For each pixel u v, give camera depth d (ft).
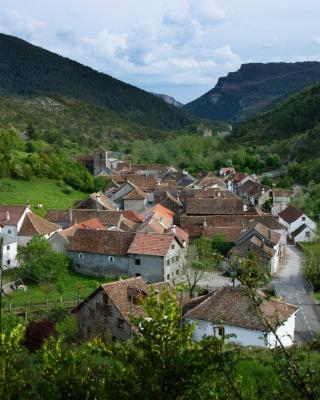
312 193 415.64
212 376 45.65
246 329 143.02
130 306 138.31
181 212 343.26
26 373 64.59
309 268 228.22
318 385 40.65
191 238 287.28
